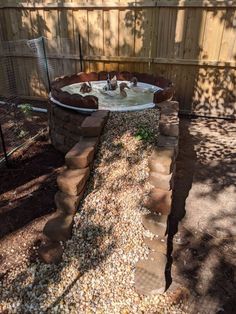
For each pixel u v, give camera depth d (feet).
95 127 9.25
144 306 6.12
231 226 8.39
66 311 6.02
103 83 15.03
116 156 9.11
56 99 12.31
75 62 16.84
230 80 14.85
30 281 6.64
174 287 6.58
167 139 9.15
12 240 7.90
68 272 6.73
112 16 15.16
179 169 11.02
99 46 16.08
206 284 6.72
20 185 10.26
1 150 12.60
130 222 7.56
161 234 7.22
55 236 7.16
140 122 10.51
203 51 14.67
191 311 6.10
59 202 7.62
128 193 8.14
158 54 15.42
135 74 15.19
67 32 16.28
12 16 16.87
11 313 6.03
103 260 6.91
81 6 15.29
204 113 15.92
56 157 12.20
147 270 6.56
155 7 14.42
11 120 15.51
